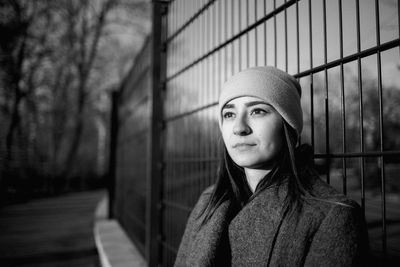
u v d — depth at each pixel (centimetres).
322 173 115
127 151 525
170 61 266
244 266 88
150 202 270
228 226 101
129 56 1950
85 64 1795
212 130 192
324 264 71
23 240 591
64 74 1673
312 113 118
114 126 669
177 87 249
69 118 1775
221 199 107
